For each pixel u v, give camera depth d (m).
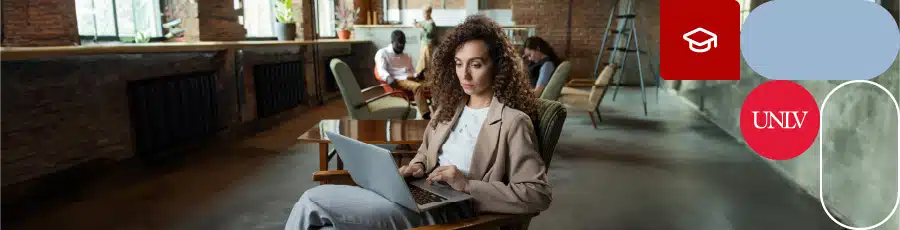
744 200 3.21
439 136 1.52
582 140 5.04
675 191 3.40
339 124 2.93
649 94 9.02
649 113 6.80
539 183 1.33
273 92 6.36
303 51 7.43
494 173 1.40
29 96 3.20
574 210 3.02
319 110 7.25
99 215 2.85
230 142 4.84
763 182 3.61
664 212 2.99
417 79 5.75
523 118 1.38
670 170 3.93
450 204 1.32
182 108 4.54
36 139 3.27
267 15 7.89
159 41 5.57
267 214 2.90
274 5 8.03
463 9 11.13
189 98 4.64
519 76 1.44
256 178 3.62
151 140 4.18
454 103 1.52
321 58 8.07
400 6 11.30
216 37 5.98
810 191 3.39
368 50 9.55
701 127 5.79
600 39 10.77
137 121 4.08
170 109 4.38
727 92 5.50
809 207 3.08
